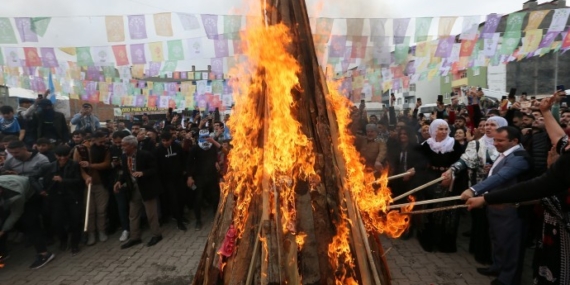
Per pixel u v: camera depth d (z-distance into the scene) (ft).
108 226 21.09
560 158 7.47
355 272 7.65
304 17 8.93
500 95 48.47
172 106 24.61
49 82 21.72
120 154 21.02
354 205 7.95
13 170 17.88
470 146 15.38
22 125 25.39
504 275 12.64
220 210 9.43
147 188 18.85
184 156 23.82
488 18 17.28
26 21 16.25
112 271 15.94
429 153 17.16
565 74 68.59
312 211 7.82
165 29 17.24
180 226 21.50
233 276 7.78
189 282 14.66
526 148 16.48
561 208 9.00
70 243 19.58
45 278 15.49
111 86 23.26
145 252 18.12
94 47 18.60
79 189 18.49
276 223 7.30
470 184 15.61
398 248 17.71
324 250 7.65
